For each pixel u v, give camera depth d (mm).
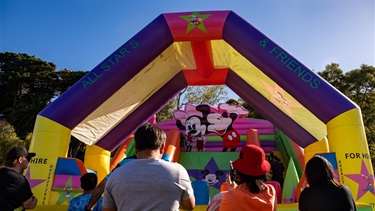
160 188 1971
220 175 8227
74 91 4809
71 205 3111
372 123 23375
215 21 5148
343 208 2270
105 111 6008
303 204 2383
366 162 4258
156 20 5273
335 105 4441
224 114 9508
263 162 2359
